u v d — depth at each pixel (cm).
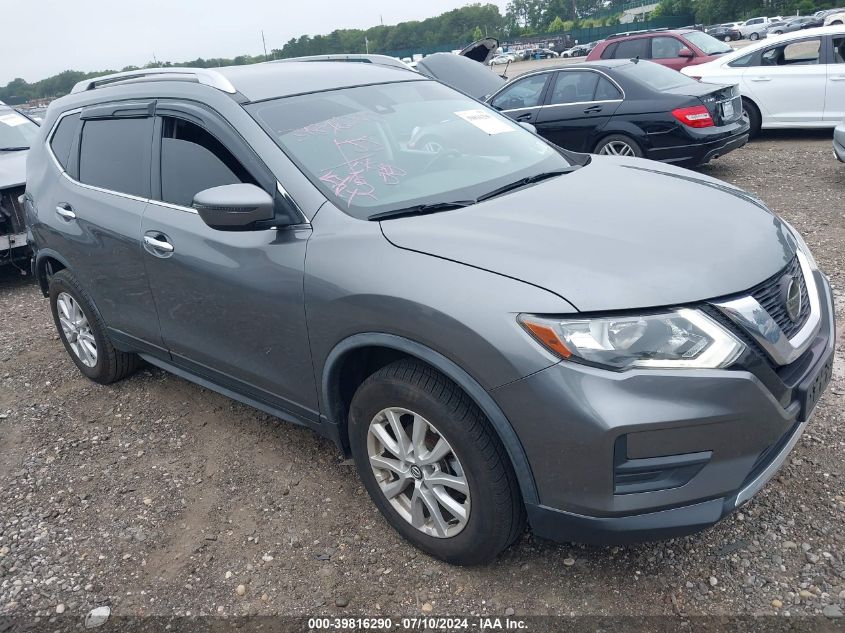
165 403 427
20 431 412
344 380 286
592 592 254
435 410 245
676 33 1321
